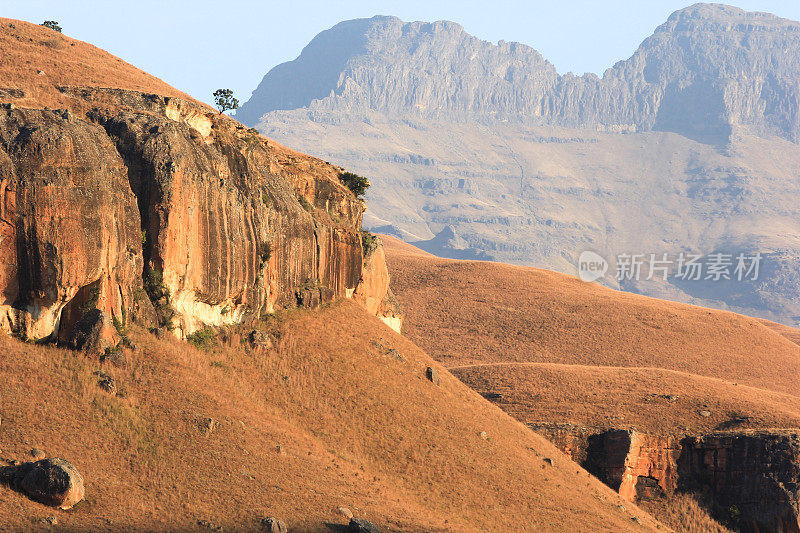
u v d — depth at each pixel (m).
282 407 104.88
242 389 102.38
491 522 97.38
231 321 115.81
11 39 125.81
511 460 118.50
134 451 78.31
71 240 86.62
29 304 86.44
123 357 89.69
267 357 114.19
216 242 109.31
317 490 84.06
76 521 65.38
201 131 118.44
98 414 80.38
